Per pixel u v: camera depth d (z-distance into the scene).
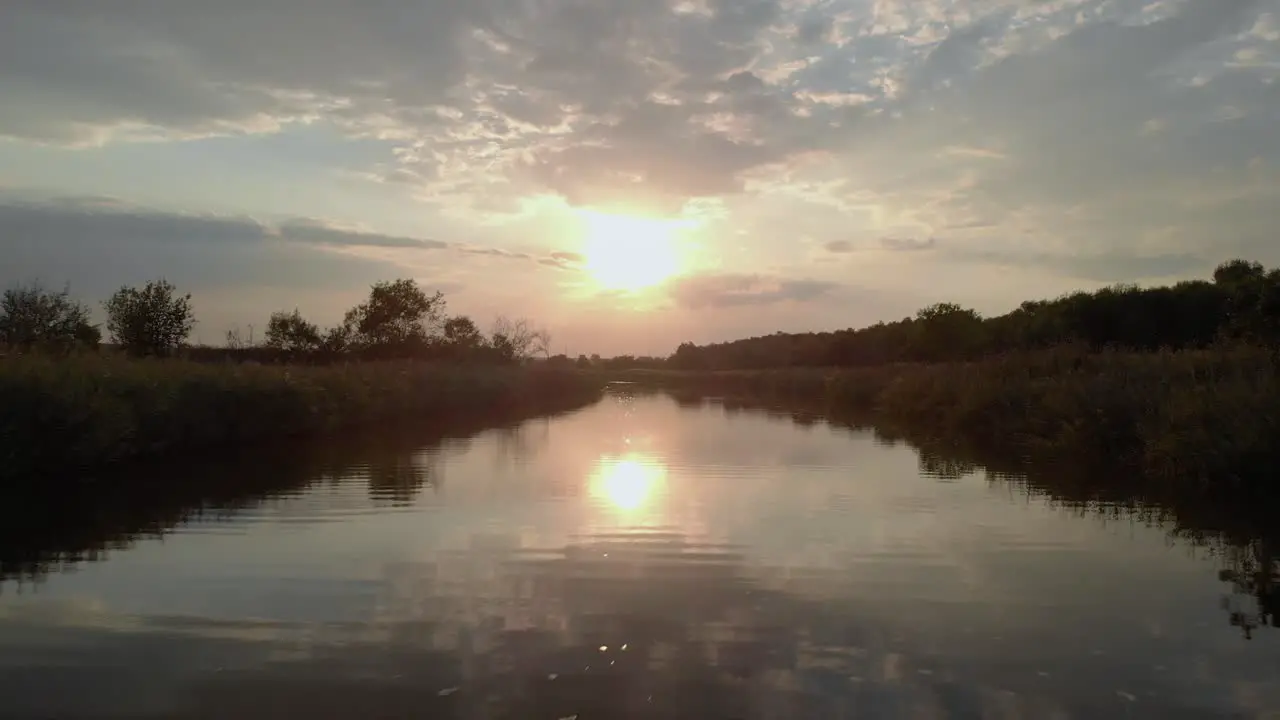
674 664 5.61
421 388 27.84
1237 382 12.79
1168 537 9.10
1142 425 13.47
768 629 6.29
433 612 6.64
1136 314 33.72
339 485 12.68
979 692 5.20
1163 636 6.12
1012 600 6.97
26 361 12.94
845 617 6.57
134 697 5.06
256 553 8.42
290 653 5.76
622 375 94.50
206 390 16.41
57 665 5.54
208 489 12.16
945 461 15.77
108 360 15.81
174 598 6.95
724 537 9.27
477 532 9.46
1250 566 7.92
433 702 5.02
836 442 19.73
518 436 21.31
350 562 8.11
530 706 4.97
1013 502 11.27
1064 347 22.48
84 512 10.38
